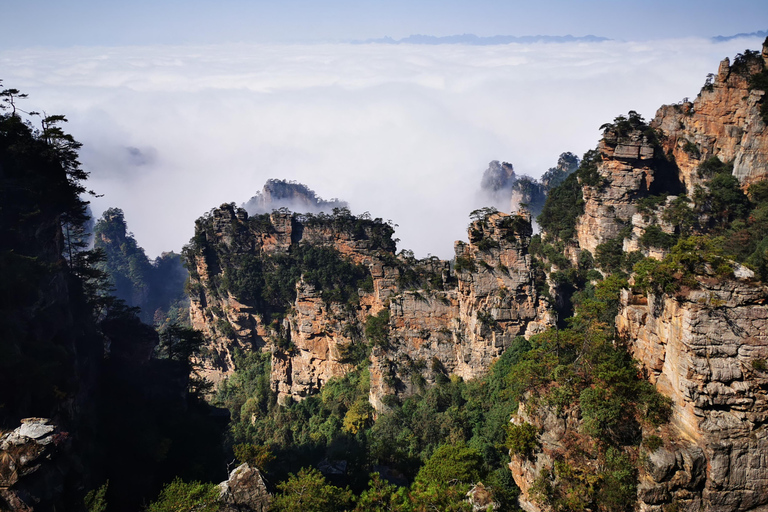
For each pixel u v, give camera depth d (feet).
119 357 296.71
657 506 163.12
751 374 157.99
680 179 424.46
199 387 335.26
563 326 355.97
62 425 214.90
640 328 185.57
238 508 204.44
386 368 361.71
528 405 198.80
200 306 561.02
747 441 158.61
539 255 446.60
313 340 440.86
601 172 413.59
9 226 243.40
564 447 183.32
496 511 190.08
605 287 229.66
